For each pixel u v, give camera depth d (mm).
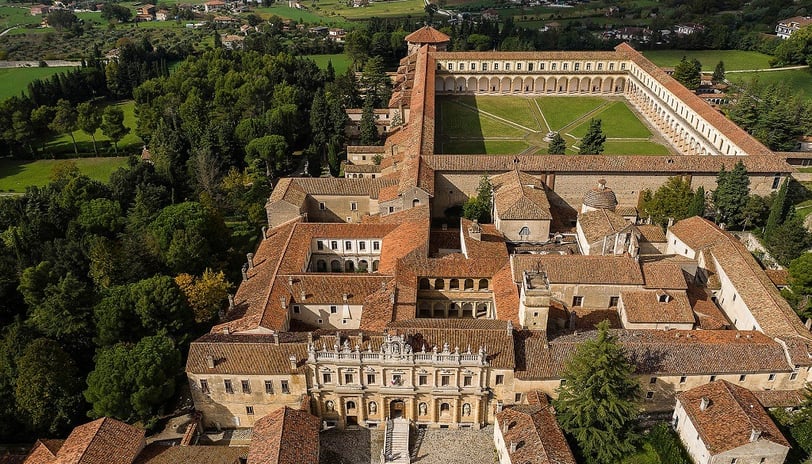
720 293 104438
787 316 89250
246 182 153250
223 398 84812
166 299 92562
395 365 81625
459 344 82562
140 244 109312
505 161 135875
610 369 74312
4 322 104938
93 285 108438
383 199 123812
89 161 187500
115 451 73062
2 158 190500
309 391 84438
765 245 120188
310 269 115875
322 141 175625
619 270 96438
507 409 81125
